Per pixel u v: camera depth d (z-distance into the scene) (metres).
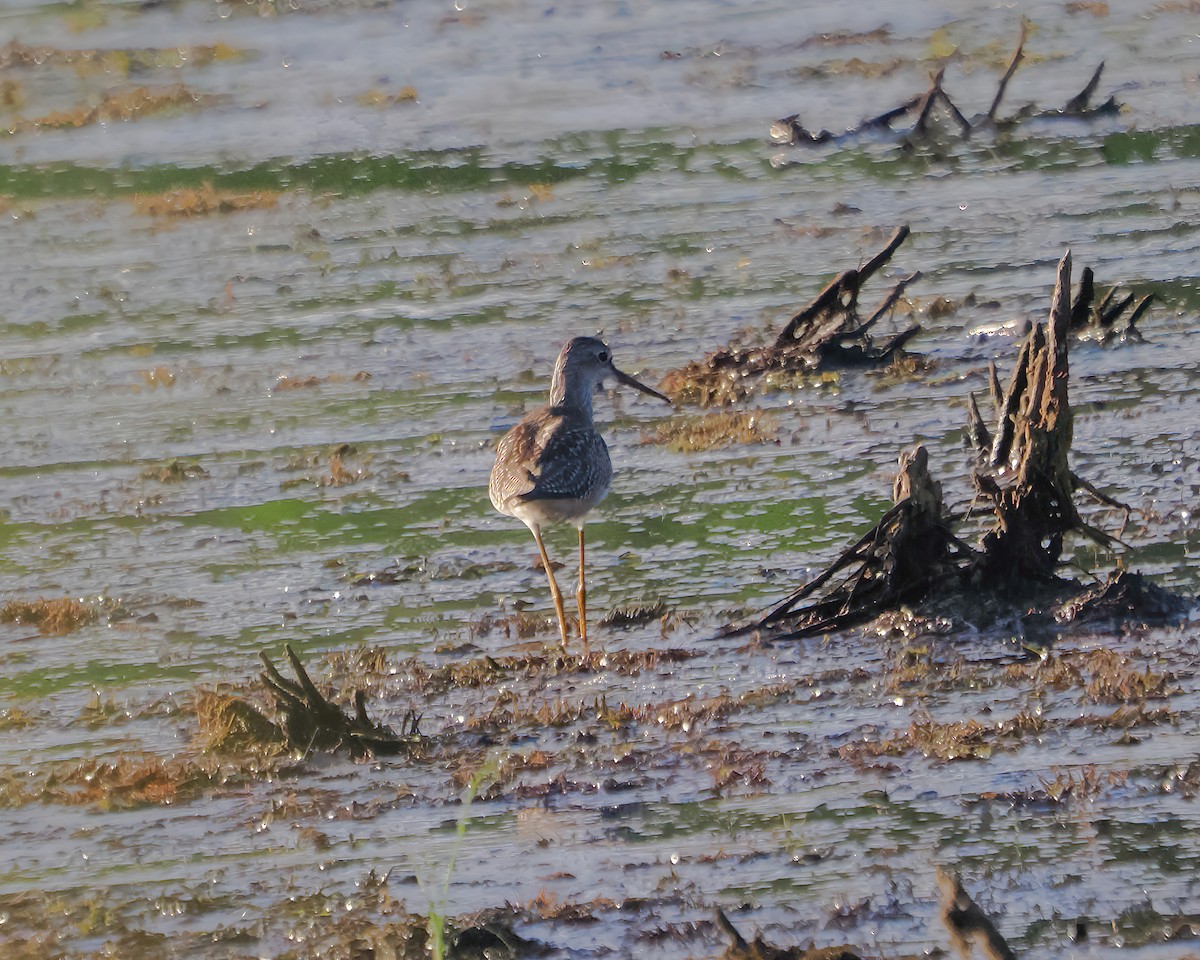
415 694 12.01
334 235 24.97
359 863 9.80
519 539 14.87
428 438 17.41
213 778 11.04
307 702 11.32
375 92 31.78
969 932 8.13
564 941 8.77
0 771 11.41
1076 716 10.63
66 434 18.59
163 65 34.84
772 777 10.27
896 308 19.80
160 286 23.44
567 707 11.42
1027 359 12.55
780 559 13.80
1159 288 19.66
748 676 11.72
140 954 9.06
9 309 23.03
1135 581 12.11
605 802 10.19
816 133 27.34
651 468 16.03
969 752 10.30
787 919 8.80
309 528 15.48
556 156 27.69
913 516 12.35
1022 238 22.00
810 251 22.34
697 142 27.75
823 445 16.14
